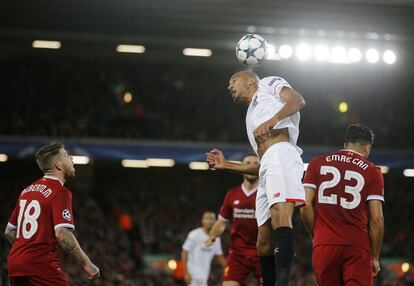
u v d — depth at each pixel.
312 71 53.12
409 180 54.25
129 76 51.38
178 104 50.62
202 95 51.84
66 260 33.66
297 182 9.48
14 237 10.87
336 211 9.73
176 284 34.78
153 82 51.66
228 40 44.88
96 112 47.69
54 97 48.25
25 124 44.16
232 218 15.59
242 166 10.87
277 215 9.32
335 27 40.22
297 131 9.83
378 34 41.34
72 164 10.83
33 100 47.69
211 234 15.91
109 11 38.38
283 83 9.76
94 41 47.19
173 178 52.75
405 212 50.00
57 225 10.16
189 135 47.38
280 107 9.69
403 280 37.94
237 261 15.30
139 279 35.19
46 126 44.22
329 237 9.68
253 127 9.86
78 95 48.91
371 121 51.66
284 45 42.25
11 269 10.30
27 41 50.19
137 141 44.44
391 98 53.25
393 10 37.50
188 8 37.22
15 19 41.09
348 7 36.97
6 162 48.34
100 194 47.38
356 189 9.74
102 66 51.38
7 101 47.34
